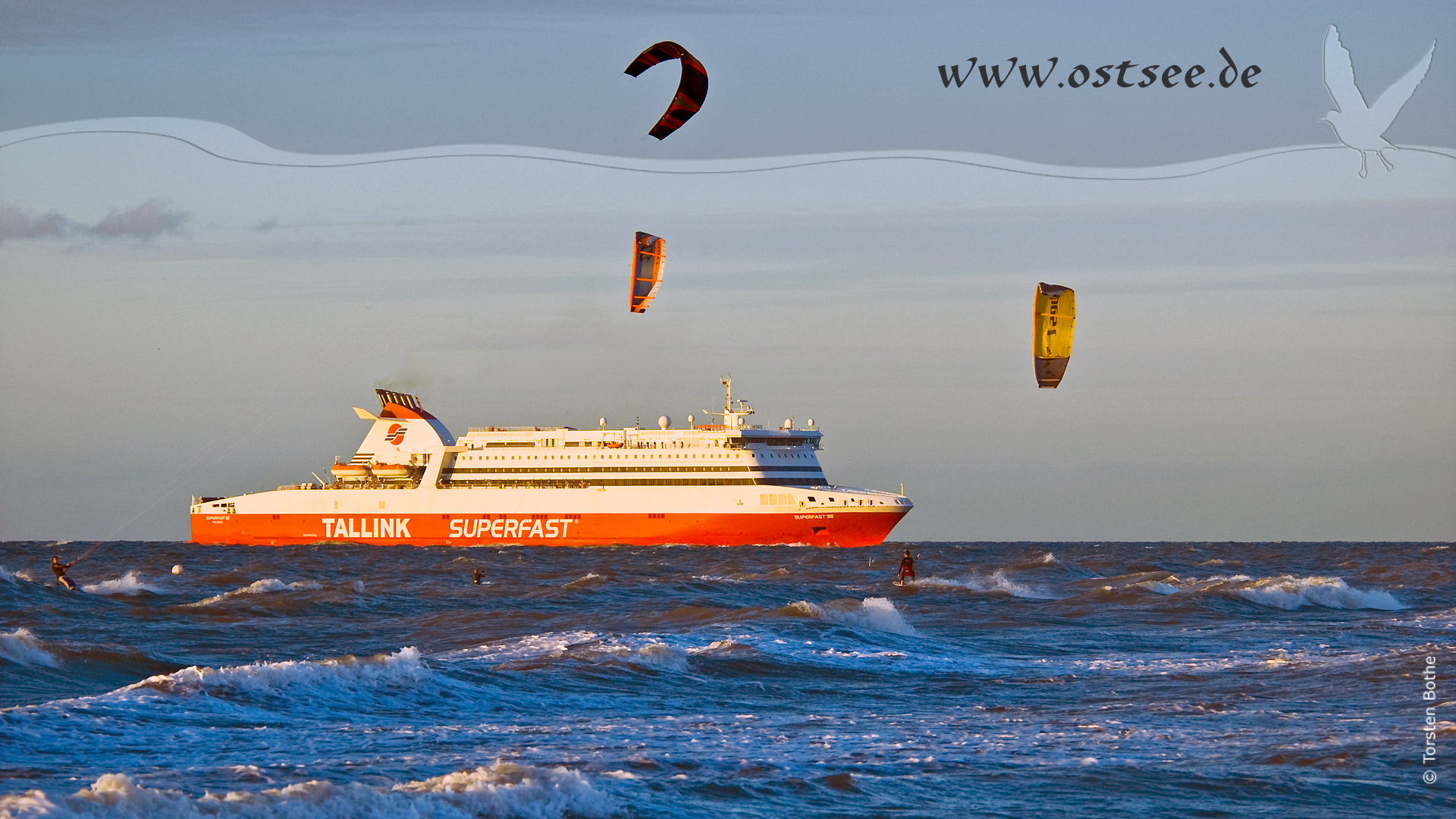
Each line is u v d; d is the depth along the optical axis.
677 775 49.69
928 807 46.12
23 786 44.03
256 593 150.00
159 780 45.72
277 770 48.19
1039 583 191.75
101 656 80.12
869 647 97.19
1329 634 112.06
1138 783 49.84
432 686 70.38
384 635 107.25
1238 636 111.44
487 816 42.03
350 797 41.75
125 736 53.72
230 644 99.62
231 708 61.22
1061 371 67.19
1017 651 100.00
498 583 183.25
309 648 96.62
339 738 56.19
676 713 66.88
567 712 66.31
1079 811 45.78
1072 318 66.94
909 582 179.75
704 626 106.75
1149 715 66.25
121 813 38.62
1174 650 100.56
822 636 101.25
